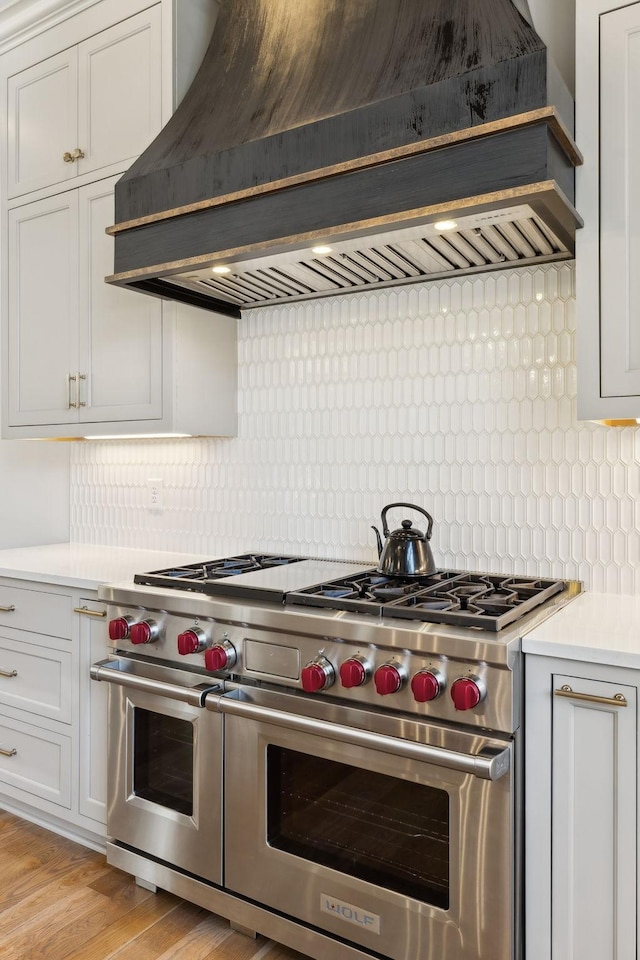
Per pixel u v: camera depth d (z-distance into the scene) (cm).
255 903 170
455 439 204
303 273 196
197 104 199
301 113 166
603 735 130
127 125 230
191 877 182
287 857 162
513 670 133
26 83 263
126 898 194
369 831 151
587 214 154
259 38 194
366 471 220
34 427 263
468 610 152
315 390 230
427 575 185
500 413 196
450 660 139
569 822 134
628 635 138
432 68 148
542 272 190
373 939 149
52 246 255
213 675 177
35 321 262
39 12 251
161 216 184
